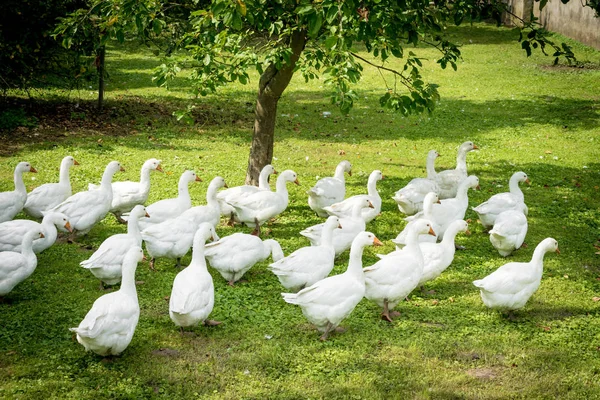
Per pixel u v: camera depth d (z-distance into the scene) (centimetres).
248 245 988
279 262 929
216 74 1180
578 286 1019
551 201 1409
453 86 2547
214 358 786
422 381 744
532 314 930
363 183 1497
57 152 1591
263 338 842
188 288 820
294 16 1176
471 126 2016
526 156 1730
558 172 1600
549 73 2733
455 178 1388
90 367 757
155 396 707
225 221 1280
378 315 926
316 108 2194
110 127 1842
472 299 976
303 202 1386
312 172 1560
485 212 1210
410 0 1127
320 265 951
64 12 1808
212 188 1149
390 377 753
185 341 828
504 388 734
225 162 1587
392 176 1555
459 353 813
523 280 887
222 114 2045
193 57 1185
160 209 1133
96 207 1128
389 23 1047
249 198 1182
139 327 861
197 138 1792
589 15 3106
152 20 1181
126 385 724
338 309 822
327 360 790
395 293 893
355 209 1106
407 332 869
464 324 897
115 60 2825
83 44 1827
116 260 932
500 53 3147
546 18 3544
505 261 1116
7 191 1200
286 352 805
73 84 2064
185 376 745
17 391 703
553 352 819
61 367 754
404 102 1185
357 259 855
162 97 2206
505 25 3897
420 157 1719
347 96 1112
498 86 2534
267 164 1369
